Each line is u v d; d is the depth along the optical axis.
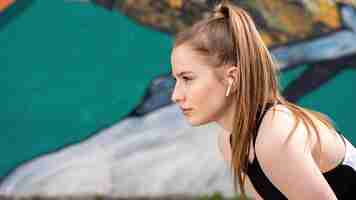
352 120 6.35
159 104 6.22
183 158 6.18
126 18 6.21
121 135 6.19
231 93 2.01
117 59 6.20
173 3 6.24
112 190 6.14
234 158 2.04
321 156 2.02
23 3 6.13
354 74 6.35
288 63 6.34
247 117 1.99
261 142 1.95
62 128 6.15
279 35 6.35
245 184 2.26
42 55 6.14
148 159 6.18
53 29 6.15
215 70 2.00
